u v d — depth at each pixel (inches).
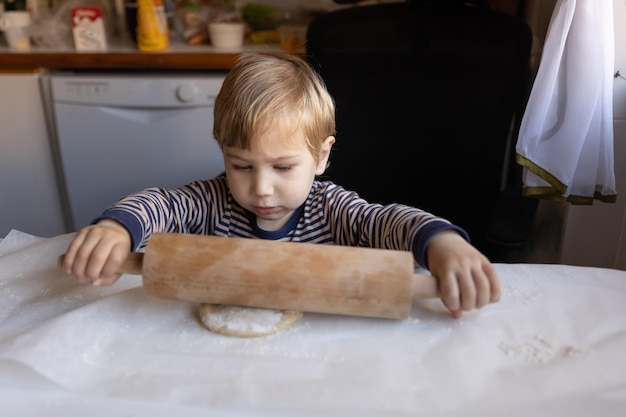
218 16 75.4
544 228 58.1
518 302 24.9
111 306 24.2
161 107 70.0
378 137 55.7
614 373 20.0
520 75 51.5
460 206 58.3
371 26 51.0
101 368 20.8
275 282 22.1
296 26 76.2
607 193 43.6
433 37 50.9
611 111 41.5
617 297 25.1
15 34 73.1
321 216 33.8
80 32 71.5
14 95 70.5
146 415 18.4
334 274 22.0
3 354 20.2
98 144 72.0
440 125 54.7
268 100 28.4
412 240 25.6
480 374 20.1
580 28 38.9
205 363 21.0
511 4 64.9
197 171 73.2
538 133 41.3
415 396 18.9
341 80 53.6
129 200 29.1
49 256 29.5
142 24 70.2
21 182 75.6
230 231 34.2
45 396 19.4
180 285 22.5
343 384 19.5
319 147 31.0
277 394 18.9
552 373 20.0
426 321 23.6
